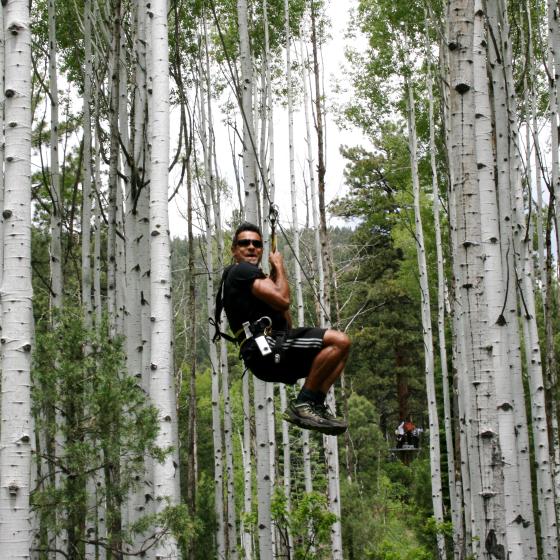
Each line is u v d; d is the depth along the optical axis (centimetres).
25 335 555
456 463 1862
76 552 810
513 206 1132
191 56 1730
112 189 1025
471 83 609
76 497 761
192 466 1739
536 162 1473
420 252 1906
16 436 539
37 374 773
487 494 586
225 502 2003
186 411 2603
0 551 522
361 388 4312
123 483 805
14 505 529
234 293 595
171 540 757
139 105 1012
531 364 1262
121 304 1274
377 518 2520
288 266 2664
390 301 3741
